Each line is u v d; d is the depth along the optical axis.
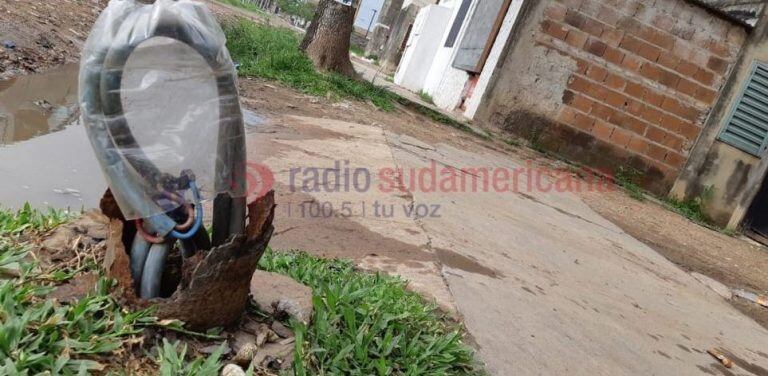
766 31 11.17
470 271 3.96
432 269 3.76
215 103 1.83
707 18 11.16
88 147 4.54
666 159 11.77
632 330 3.97
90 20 9.95
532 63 11.46
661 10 11.17
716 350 4.17
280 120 6.91
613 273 5.23
